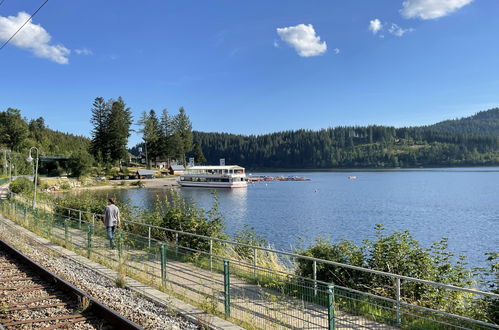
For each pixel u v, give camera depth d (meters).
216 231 13.36
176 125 152.50
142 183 110.88
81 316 6.62
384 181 130.38
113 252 12.18
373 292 8.27
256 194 85.69
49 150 159.88
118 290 8.53
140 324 6.34
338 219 44.78
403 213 49.91
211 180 106.62
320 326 6.25
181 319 6.86
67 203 22.14
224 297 7.49
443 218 44.94
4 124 129.38
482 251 27.05
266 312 7.09
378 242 9.19
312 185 116.94
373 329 6.27
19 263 10.57
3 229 17.80
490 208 54.31
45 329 6.07
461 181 121.44
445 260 9.03
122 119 125.56
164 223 14.33
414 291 7.92
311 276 9.31
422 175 169.38
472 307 7.10
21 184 46.12
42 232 16.67
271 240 31.50
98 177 114.19
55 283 8.49
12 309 6.93
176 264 10.14
